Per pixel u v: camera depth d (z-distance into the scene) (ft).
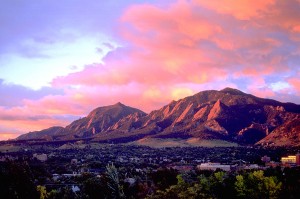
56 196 439.22
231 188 452.76
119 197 154.40
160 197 350.84
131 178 627.05
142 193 477.36
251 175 451.53
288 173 515.09
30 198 273.13
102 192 404.57
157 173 589.32
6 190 256.11
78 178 641.40
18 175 268.41
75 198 431.02
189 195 345.51
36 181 589.32
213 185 462.60
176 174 587.27
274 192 419.33
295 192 406.62
